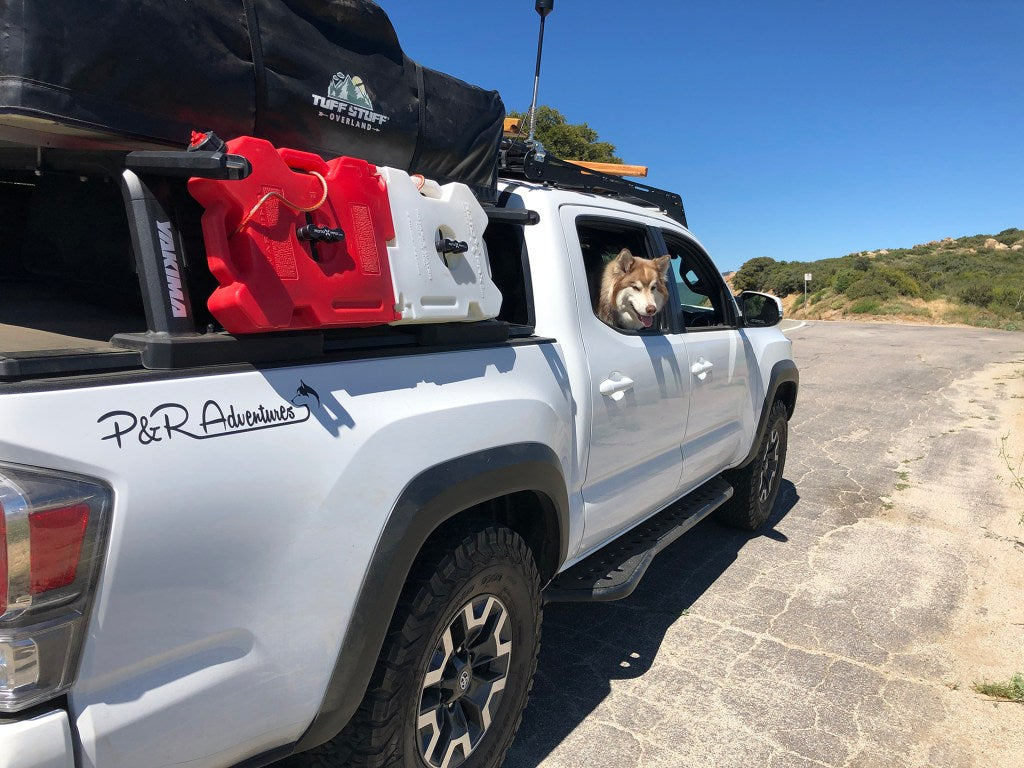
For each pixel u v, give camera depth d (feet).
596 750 8.98
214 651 4.91
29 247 7.95
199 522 4.66
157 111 5.10
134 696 4.46
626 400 10.01
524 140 11.18
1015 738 9.51
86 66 4.61
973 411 33.35
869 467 23.41
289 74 5.82
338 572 5.56
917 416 31.99
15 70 4.38
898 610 13.12
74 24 4.51
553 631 12.03
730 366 13.65
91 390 4.27
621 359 9.96
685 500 13.50
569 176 11.93
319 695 5.62
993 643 12.00
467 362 7.27
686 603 13.19
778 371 15.96
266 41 5.62
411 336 6.89
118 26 4.70
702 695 10.25
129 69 4.83
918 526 17.80
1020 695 10.38
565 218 9.66
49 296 7.35
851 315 116.67
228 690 4.97
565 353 8.93
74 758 4.20
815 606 13.20
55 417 4.08
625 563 10.27
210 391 4.85
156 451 4.48
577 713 9.74
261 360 5.29
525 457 7.51
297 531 5.27
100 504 4.18
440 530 7.04
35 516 3.92
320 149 6.32
